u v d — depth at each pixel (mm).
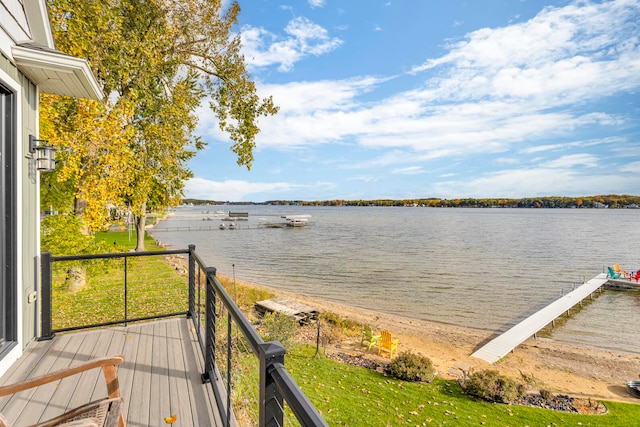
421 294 21297
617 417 8336
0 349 2646
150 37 7863
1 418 1445
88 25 6637
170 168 10375
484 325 15820
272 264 30750
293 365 10031
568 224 81375
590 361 12148
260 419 997
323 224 86375
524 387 9219
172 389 2398
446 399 8680
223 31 9609
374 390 8852
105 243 10133
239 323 1430
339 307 18312
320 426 548
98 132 7355
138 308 7730
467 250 39719
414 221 96375
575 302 19359
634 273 26422
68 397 2273
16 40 2850
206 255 35406
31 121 3279
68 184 9148
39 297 3379
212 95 10547
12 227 2797
